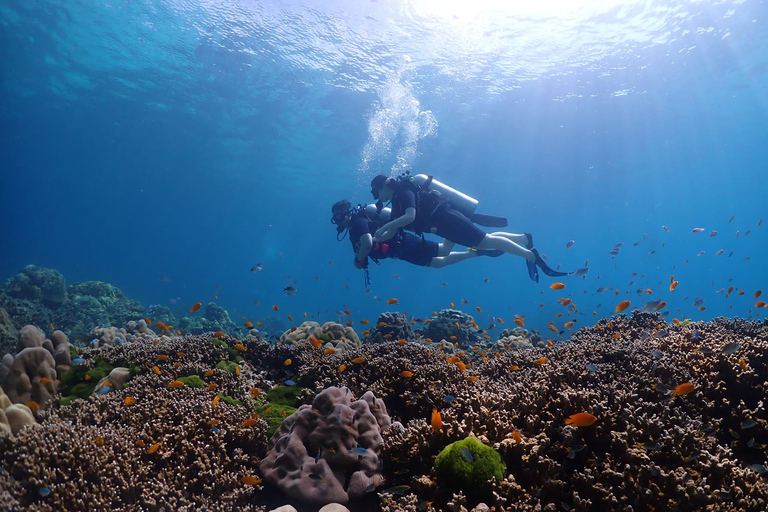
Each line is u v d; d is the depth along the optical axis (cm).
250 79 2478
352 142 3262
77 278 5231
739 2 1788
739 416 349
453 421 318
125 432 334
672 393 327
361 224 766
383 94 2503
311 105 2714
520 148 3231
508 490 262
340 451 313
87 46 2322
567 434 291
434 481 284
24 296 1487
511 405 352
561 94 2467
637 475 256
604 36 1992
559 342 627
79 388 468
